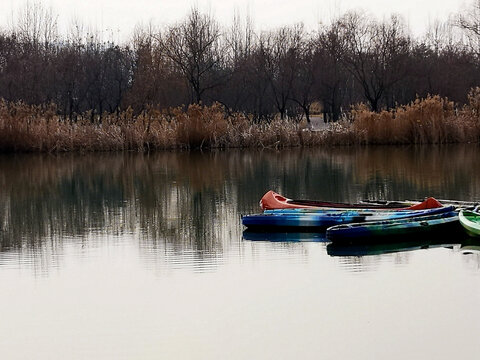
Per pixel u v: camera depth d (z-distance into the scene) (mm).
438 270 13273
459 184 24406
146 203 22062
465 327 10406
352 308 11273
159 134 40250
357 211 17453
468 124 40281
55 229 18172
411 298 11656
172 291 12375
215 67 58375
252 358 9547
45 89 51250
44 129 39031
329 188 24312
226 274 13352
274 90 53250
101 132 39938
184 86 54469
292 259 14391
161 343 10102
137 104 49344
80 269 14000
